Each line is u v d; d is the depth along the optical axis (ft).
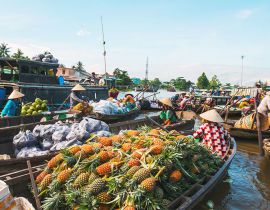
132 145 17.51
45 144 25.02
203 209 19.56
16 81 50.98
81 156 16.47
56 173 16.02
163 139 18.94
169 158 15.84
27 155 22.95
